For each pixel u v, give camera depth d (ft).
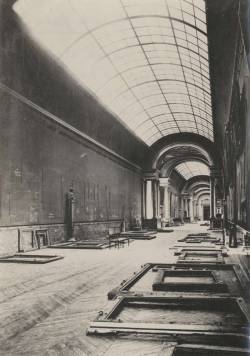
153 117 122.11
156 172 142.20
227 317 20.40
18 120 53.47
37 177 59.16
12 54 48.62
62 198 68.49
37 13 48.52
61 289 28.58
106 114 87.56
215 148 133.39
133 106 105.91
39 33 51.65
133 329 17.38
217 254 49.62
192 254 51.70
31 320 20.43
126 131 108.68
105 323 18.10
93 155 86.84
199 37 64.23
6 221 50.34
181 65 83.35
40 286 29.81
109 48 70.28
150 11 59.41
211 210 130.93
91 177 84.89
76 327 18.90
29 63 52.49
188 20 59.67
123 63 78.74
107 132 94.73
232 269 37.68
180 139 136.87
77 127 76.13
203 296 23.34
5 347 16.37
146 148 138.92
